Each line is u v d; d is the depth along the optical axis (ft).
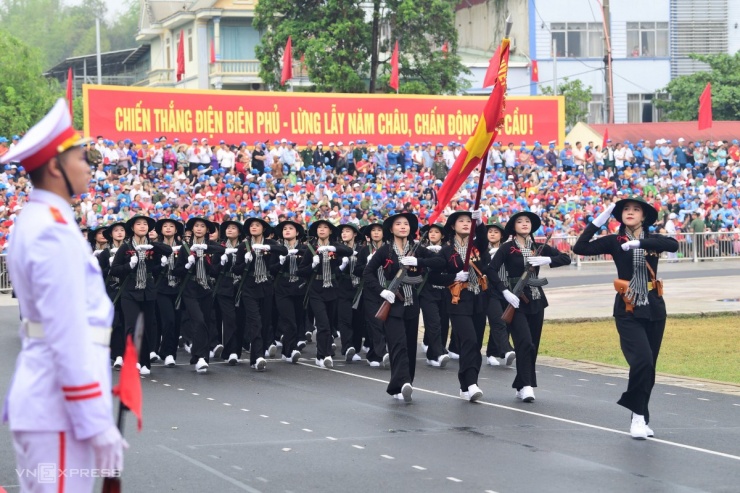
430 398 45.93
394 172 130.52
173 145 120.47
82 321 16.62
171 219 56.70
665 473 31.19
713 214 133.39
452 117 138.51
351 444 35.73
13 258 16.97
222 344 62.69
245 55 198.70
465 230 45.85
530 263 45.11
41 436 16.85
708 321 77.30
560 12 200.85
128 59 250.78
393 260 45.37
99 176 111.96
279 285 59.67
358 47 163.63
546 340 67.67
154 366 58.03
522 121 142.61
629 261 37.01
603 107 203.51
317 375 54.19
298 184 121.08
